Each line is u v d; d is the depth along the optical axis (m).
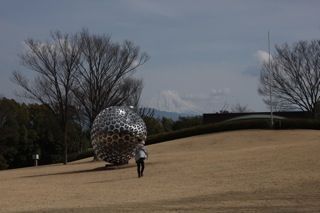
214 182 16.70
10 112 64.00
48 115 54.78
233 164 21.14
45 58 40.34
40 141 67.62
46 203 14.23
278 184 14.98
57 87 40.78
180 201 13.09
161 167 23.03
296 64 56.31
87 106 40.94
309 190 13.61
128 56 41.97
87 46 41.91
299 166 18.39
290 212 10.80
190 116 84.56
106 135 25.05
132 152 25.59
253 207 11.58
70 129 57.78
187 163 23.64
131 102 46.28
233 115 61.12
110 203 13.43
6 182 22.72
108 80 41.00
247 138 43.97
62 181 21.38
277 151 24.44
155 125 72.12
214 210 11.43
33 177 24.95
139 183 18.19
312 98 57.03
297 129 49.00
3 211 12.92
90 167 29.09
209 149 38.41
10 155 65.75
